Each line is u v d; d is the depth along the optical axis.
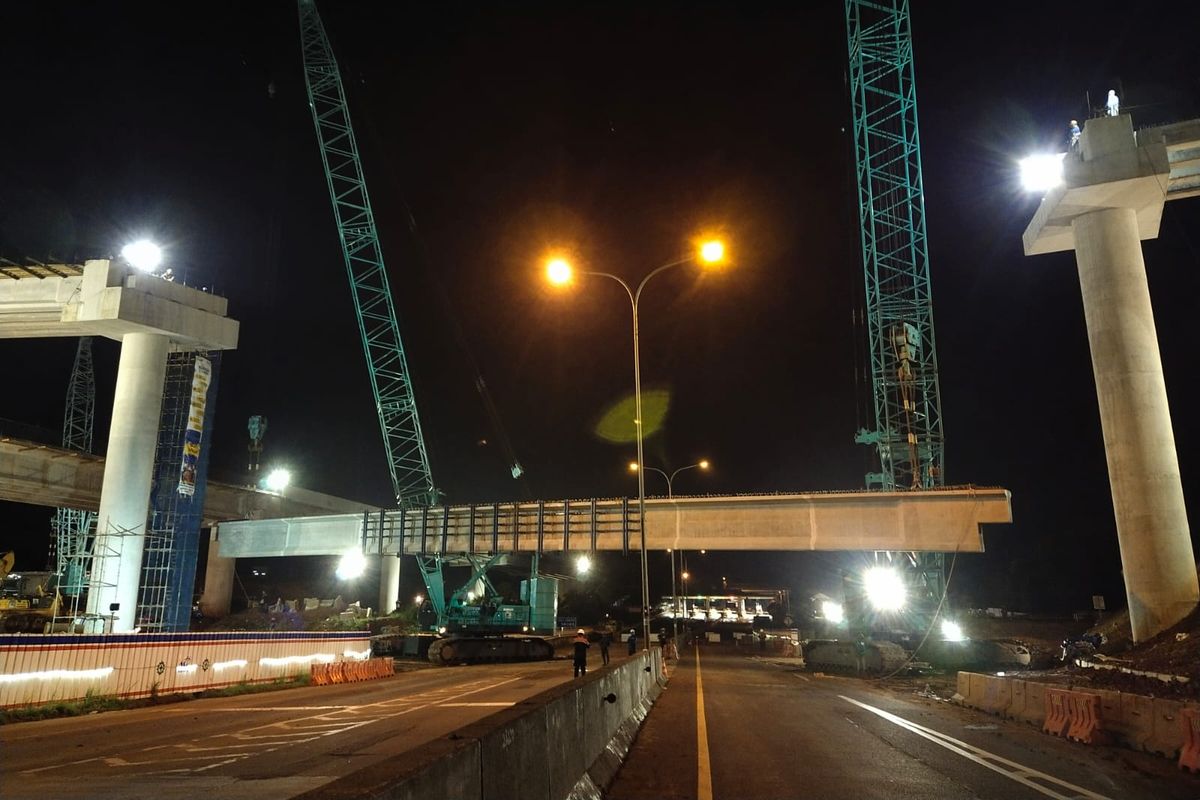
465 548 49.94
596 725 9.55
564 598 97.75
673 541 43.84
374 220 73.88
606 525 45.78
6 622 37.78
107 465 37.22
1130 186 28.80
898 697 24.20
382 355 73.62
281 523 57.53
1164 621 26.42
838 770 10.77
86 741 14.53
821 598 113.75
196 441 41.38
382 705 20.95
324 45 74.31
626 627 90.56
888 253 60.72
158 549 39.75
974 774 10.59
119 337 39.44
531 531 48.12
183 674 23.02
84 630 34.34
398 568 77.75
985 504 37.53
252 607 72.31
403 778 3.16
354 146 73.94
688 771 10.57
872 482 60.31
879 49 64.25
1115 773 10.80
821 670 37.59
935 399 57.94
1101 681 22.91
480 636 46.19
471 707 20.09
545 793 6.02
